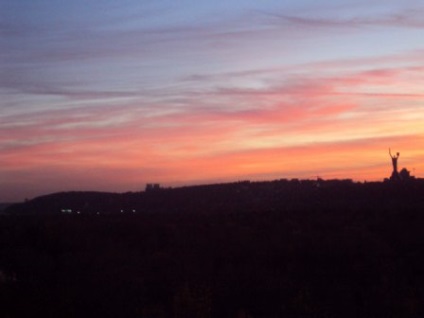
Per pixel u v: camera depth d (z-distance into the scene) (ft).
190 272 84.38
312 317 69.72
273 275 82.17
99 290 71.82
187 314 66.64
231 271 81.97
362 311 71.87
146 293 75.66
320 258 94.79
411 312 70.95
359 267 87.76
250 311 71.26
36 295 68.90
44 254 98.53
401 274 85.66
